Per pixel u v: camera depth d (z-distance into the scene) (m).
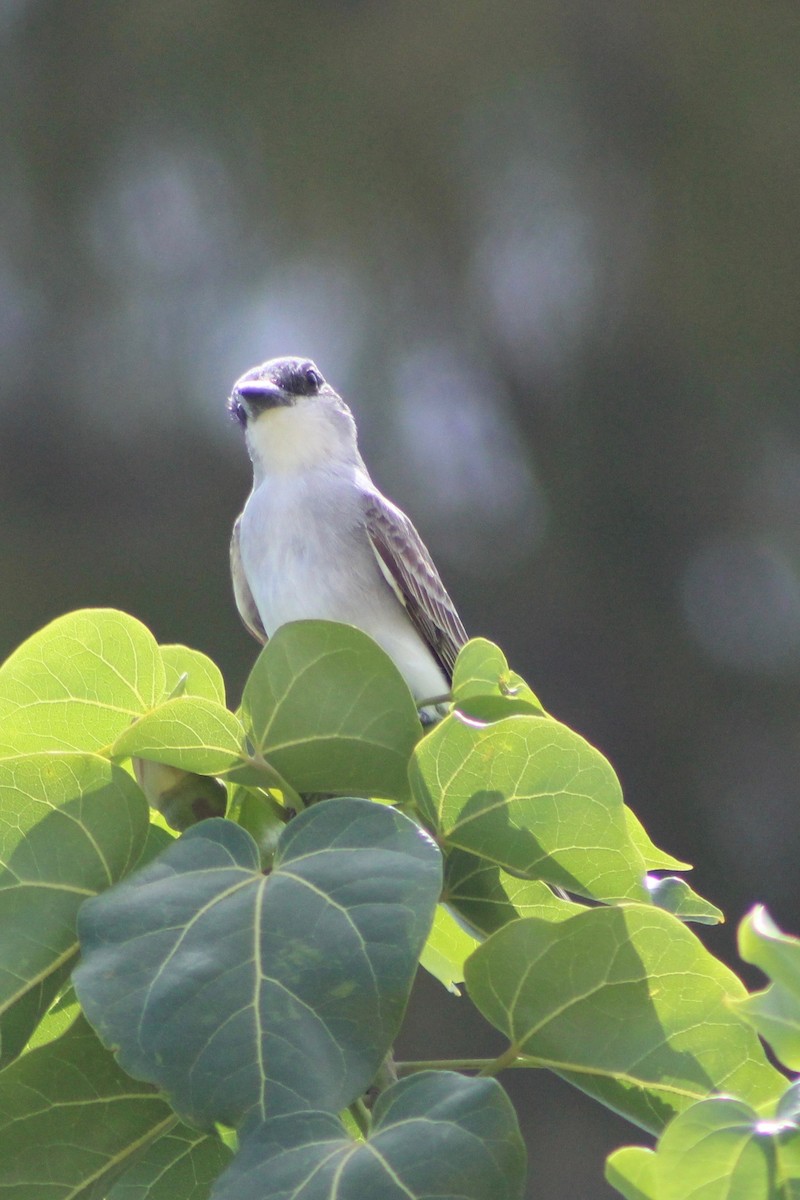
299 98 16.59
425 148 16.55
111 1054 2.42
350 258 16.50
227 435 15.92
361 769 2.66
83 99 16.77
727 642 16.22
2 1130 2.38
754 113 16.58
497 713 2.90
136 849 2.50
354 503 5.55
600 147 16.72
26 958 2.41
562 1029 2.36
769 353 16.64
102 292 16.42
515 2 16.52
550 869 2.55
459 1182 2.01
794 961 2.00
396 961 2.16
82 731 2.83
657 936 2.33
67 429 16.03
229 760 2.66
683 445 16.56
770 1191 2.00
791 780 15.67
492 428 16.56
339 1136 2.05
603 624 16.16
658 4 16.48
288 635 2.62
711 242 16.66
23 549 15.72
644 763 15.91
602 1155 13.23
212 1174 2.72
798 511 16.38
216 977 2.17
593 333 16.72
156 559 15.72
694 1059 2.33
